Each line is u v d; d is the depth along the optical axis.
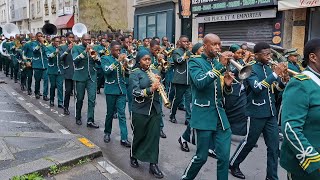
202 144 4.18
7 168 4.62
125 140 6.48
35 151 5.29
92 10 23.92
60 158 5.00
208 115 4.12
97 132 7.39
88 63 7.59
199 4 15.05
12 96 11.38
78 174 4.78
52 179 4.58
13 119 8.07
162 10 18.00
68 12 28.61
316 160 2.70
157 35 18.73
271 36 12.33
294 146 2.79
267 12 12.08
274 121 4.78
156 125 5.13
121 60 6.21
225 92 4.14
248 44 8.00
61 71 9.71
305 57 2.93
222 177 4.18
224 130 4.15
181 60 7.38
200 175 5.21
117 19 24.17
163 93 4.85
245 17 13.04
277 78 4.52
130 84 5.13
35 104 10.28
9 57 15.77
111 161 5.73
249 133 4.86
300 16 11.09
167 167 5.52
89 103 7.69
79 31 13.84
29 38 12.37
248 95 4.83
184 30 17.06
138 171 5.34
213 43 4.02
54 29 15.36
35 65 10.90
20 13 45.50
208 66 4.14
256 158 6.01
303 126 2.84
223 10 13.80
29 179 4.35
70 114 9.05
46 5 35.88
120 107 6.43
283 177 5.16
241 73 3.80
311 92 2.79
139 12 20.34
